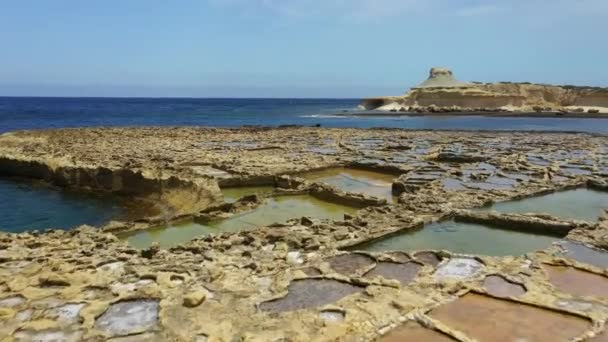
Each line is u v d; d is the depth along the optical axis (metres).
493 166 26.48
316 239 12.68
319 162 28.36
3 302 8.95
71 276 10.06
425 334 7.71
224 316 8.34
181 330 7.83
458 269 10.63
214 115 109.00
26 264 11.09
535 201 18.52
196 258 11.42
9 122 81.38
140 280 10.02
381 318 8.20
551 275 10.21
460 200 17.55
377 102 126.94
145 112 124.75
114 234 15.33
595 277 10.07
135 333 7.80
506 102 106.12
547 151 32.81
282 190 21.03
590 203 18.25
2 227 18.86
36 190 25.62
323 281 10.02
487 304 8.77
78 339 7.61
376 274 10.49
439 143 39.53
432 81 130.75
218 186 21.31
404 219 14.93
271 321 8.16
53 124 76.62
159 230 16.14
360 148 36.44
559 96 112.81
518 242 13.65
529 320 8.12
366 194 19.59
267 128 57.97
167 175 22.69
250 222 16.81
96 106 172.38
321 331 7.77
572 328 7.84
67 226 18.95
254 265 10.75
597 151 32.78
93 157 28.69
